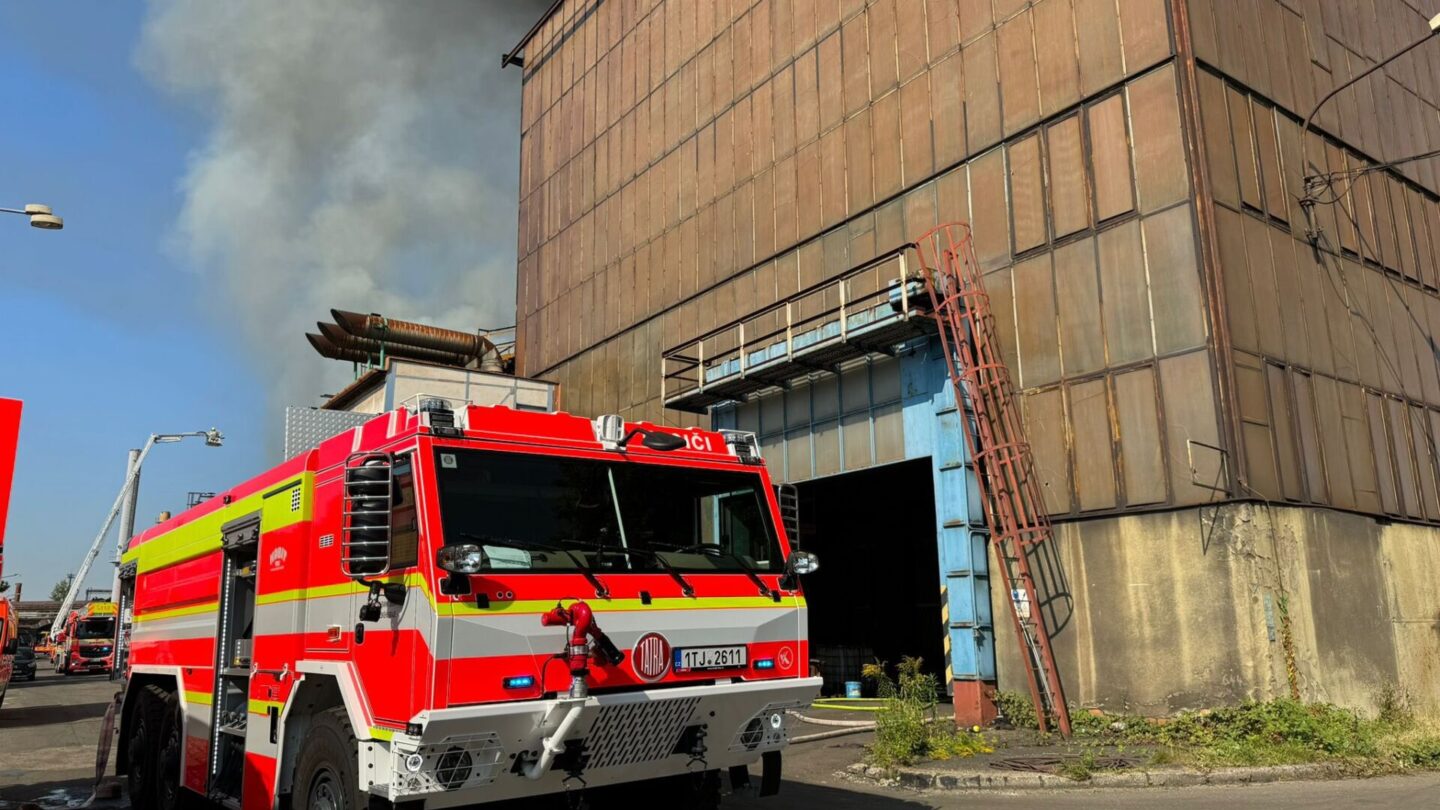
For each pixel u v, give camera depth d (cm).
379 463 548
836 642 2614
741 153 2322
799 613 654
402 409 582
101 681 3722
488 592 521
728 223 2334
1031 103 1619
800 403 1936
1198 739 1166
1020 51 1652
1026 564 1431
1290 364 1417
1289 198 1527
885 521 2577
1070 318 1504
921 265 1645
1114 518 1394
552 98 3331
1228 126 1447
